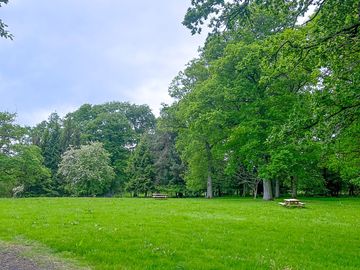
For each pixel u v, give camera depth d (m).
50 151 71.44
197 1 12.08
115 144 76.81
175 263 9.41
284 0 12.92
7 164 44.06
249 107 35.19
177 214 20.36
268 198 37.44
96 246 11.09
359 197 46.94
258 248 11.50
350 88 12.58
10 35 11.01
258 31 36.06
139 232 13.55
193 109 38.84
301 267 9.30
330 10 12.58
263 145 34.28
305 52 14.05
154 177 58.12
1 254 10.23
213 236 13.24
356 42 13.14
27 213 19.45
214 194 57.91
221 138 38.78
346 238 13.70
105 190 63.84
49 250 10.80
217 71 37.56
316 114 13.10
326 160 33.00
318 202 33.97
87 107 87.06
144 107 89.94
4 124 45.41
